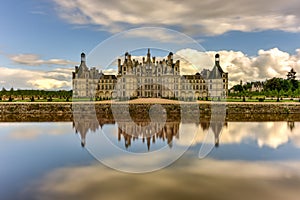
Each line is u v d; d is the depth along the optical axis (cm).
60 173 2617
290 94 11244
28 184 2358
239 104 8344
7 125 5781
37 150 3531
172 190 2230
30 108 8162
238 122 6384
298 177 2541
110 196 2127
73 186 2317
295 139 4272
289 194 2170
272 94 11288
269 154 3350
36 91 12038
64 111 8169
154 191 2209
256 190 2248
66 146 3753
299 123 6238
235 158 3153
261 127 5566
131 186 2316
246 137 4438
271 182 2416
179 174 2603
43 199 2078
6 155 3291
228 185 2342
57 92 11762
